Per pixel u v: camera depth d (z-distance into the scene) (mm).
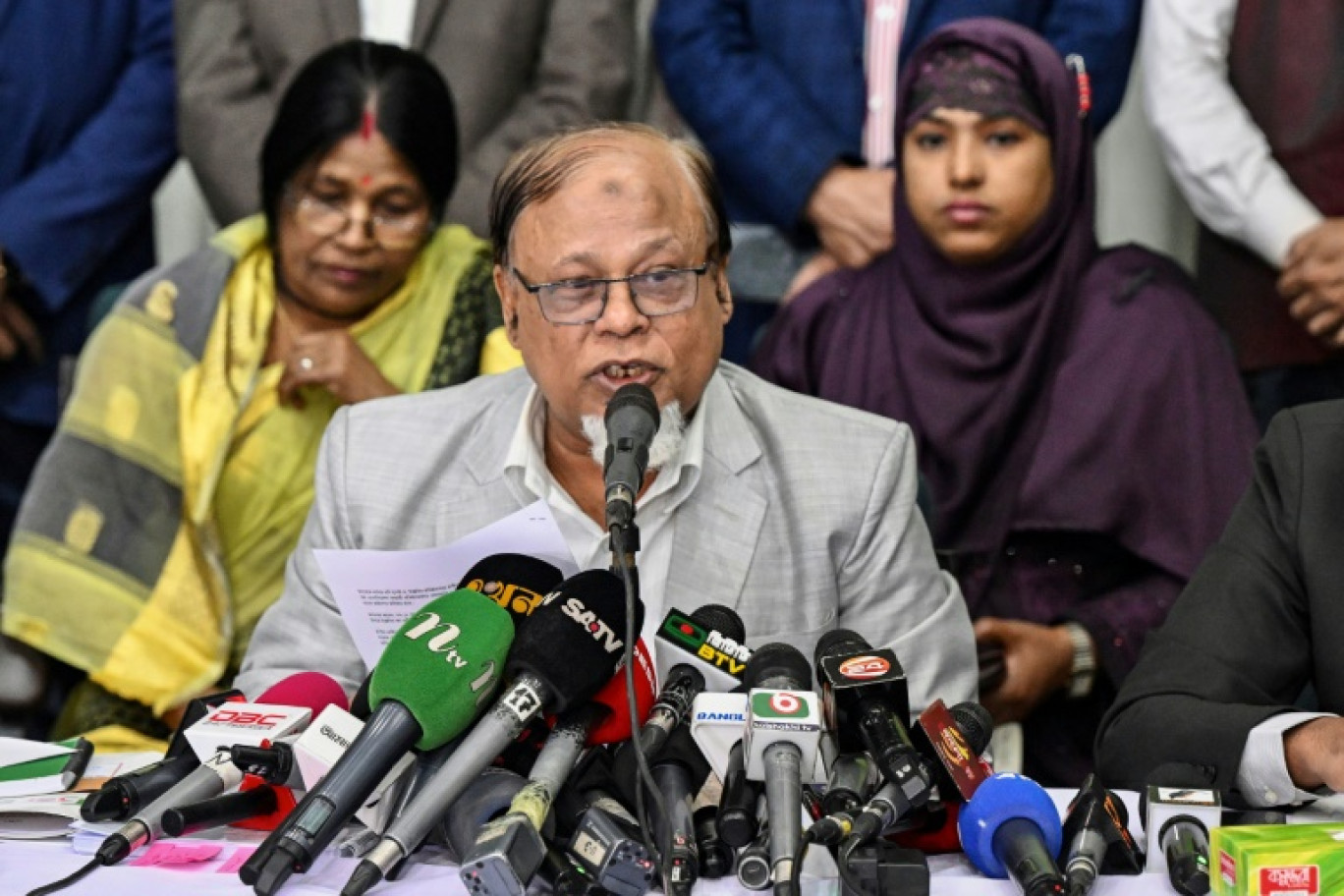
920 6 5293
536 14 5527
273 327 5230
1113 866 2197
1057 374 5176
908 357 5273
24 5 5574
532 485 3373
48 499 5105
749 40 5520
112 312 5219
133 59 5754
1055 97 5117
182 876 2156
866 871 2010
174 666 5062
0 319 5578
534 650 2152
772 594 3348
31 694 5062
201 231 5910
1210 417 5145
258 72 5590
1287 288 5137
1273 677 3215
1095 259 5234
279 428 5176
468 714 2166
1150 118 5320
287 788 2361
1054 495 5141
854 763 2207
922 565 3447
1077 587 5133
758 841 2102
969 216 5141
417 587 2531
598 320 2932
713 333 3057
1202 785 2615
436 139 5281
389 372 5223
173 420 5152
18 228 5590
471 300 5277
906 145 5242
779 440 3479
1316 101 5094
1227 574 3309
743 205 5488
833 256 5406
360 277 5199
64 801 2506
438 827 2311
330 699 2723
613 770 2227
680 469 3348
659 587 3346
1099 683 5023
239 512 5156
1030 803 2146
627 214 2934
